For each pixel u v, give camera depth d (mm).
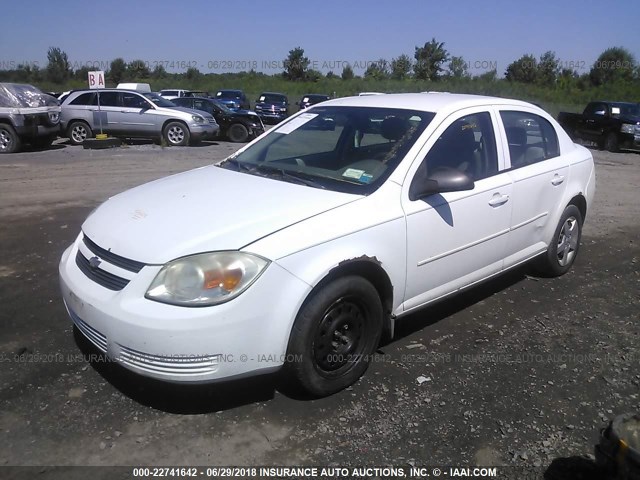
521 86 37406
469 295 4902
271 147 4391
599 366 3727
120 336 2896
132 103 16609
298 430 3021
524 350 3928
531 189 4582
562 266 5309
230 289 2861
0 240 6059
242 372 2963
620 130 17828
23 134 14016
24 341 3844
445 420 3127
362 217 3328
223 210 3266
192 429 3006
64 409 3131
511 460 2828
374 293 3387
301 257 3035
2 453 2783
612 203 9086
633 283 5293
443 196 3799
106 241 3178
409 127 3941
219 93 30484
